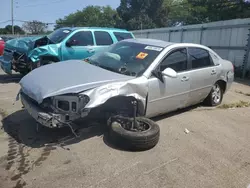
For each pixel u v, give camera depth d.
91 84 3.86
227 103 7.16
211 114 6.05
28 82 4.23
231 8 29.14
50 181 3.13
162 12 52.47
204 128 5.16
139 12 52.12
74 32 8.58
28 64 8.34
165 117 5.64
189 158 3.90
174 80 4.95
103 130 4.62
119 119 4.28
